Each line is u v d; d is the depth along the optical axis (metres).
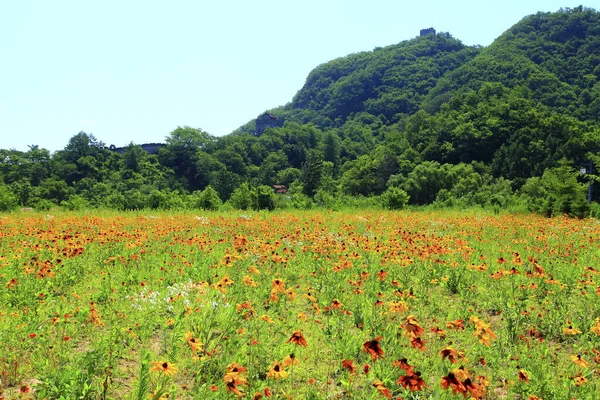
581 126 75.19
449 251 11.40
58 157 95.62
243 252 10.14
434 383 4.63
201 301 6.68
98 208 33.88
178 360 5.07
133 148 104.25
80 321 5.98
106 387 4.18
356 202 39.91
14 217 20.38
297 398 4.51
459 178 66.75
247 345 5.32
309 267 9.82
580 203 25.95
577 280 8.66
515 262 9.95
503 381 5.00
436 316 7.25
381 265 9.62
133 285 8.26
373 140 163.75
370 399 4.16
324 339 6.09
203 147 120.00
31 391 4.41
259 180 111.50
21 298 6.96
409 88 195.12
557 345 6.33
